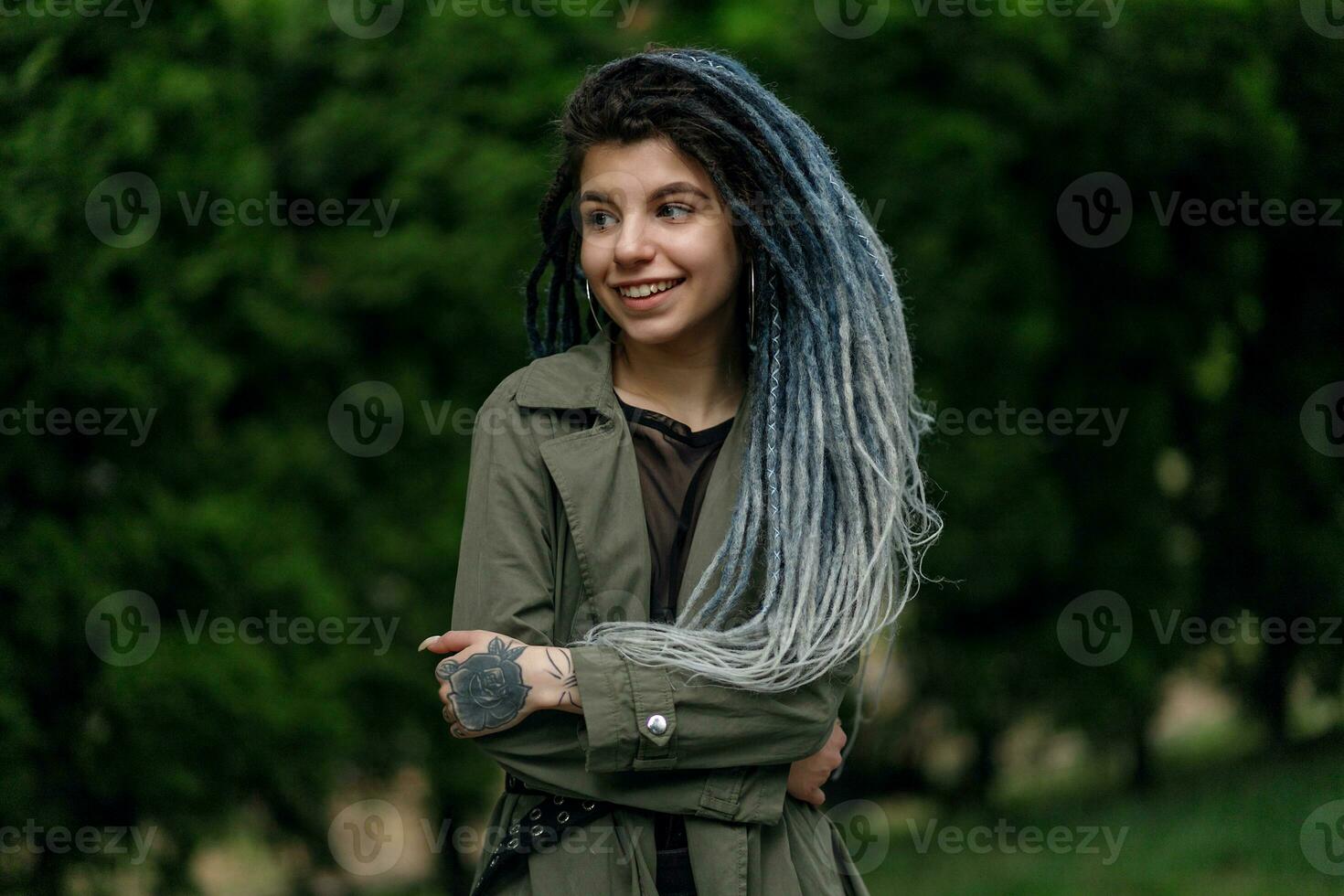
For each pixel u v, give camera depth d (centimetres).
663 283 265
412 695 963
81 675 800
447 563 969
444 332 957
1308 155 1174
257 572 866
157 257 816
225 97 842
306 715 873
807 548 263
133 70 792
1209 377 1302
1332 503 1324
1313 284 1298
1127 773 1273
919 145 995
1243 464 1322
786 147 270
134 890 859
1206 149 1084
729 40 992
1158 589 1213
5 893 793
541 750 257
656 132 261
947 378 1045
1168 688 1330
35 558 776
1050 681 1202
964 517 1067
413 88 952
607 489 268
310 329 912
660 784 258
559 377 277
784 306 273
